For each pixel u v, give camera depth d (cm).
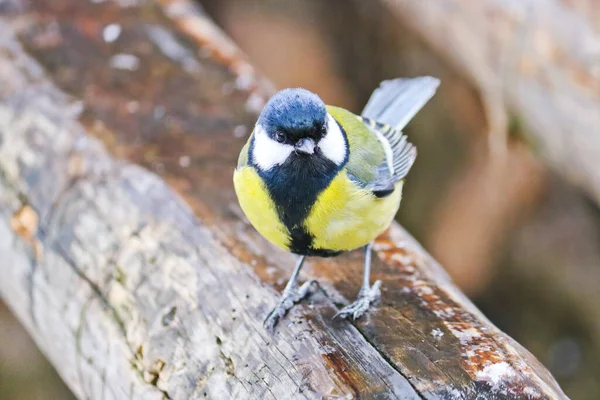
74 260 747
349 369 548
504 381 524
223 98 958
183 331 637
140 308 671
